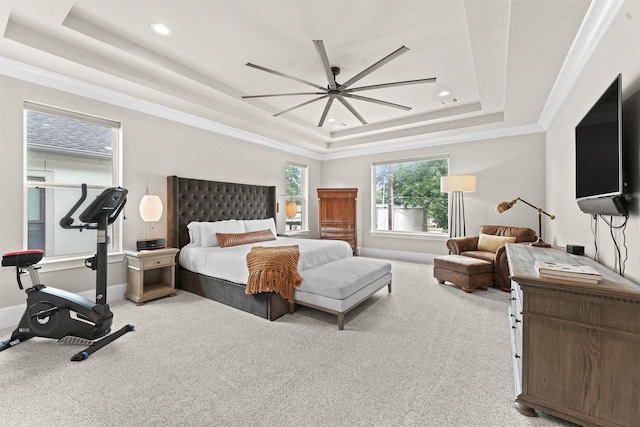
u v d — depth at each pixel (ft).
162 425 4.49
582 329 4.24
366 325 8.39
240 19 7.43
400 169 19.26
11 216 8.36
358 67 9.95
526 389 4.68
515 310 6.48
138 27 7.80
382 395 5.22
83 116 9.86
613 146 4.89
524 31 6.61
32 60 8.11
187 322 8.59
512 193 14.87
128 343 7.23
